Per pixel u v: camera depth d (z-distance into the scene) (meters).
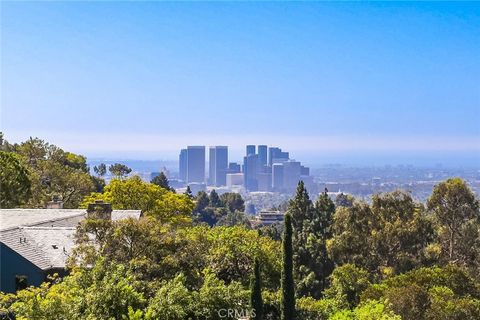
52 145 76.00
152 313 18.73
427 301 33.91
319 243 61.91
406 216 61.94
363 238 60.75
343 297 43.09
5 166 52.06
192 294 22.03
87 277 21.12
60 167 69.88
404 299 33.66
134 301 19.52
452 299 34.22
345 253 60.50
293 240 62.28
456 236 62.22
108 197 56.09
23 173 54.16
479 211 61.97
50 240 31.23
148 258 25.31
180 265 25.64
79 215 39.03
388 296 34.28
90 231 26.47
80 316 18.70
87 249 25.50
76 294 19.66
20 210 40.09
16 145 75.19
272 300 33.47
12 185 51.62
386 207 62.75
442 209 62.66
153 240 25.47
